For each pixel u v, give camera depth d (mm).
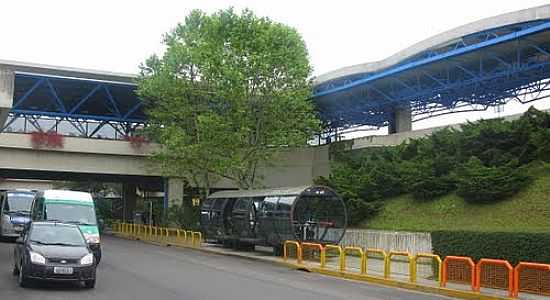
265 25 39406
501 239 17484
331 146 46344
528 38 33844
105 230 57906
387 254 19562
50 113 48219
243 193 32281
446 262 17562
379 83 44594
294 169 49125
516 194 26719
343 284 18516
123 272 19438
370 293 16312
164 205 48844
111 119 50531
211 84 38688
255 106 39500
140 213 58250
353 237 29375
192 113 40438
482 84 40250
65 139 43969
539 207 24703
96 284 16062
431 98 45875
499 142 29703
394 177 32938
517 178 26875
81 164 44938
